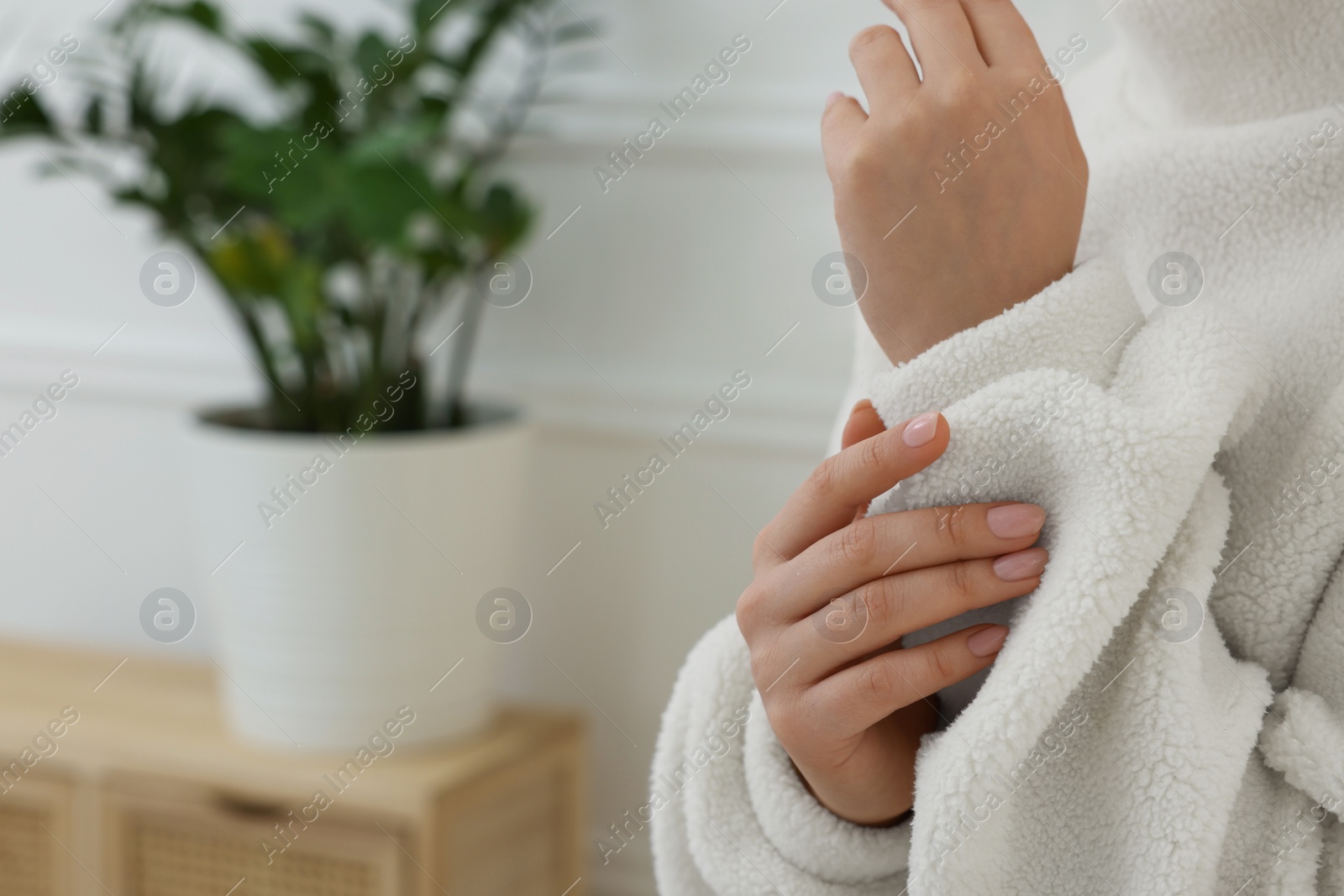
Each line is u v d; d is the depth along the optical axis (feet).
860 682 3.39
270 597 6.22
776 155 7.01
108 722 6.93
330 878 6.22
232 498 6.22
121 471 8.73
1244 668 3.40
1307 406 3.43
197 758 6.39
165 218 6.91
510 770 6.55
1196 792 3.32
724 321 7.27
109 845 6.63
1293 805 3.36
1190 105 3.61
